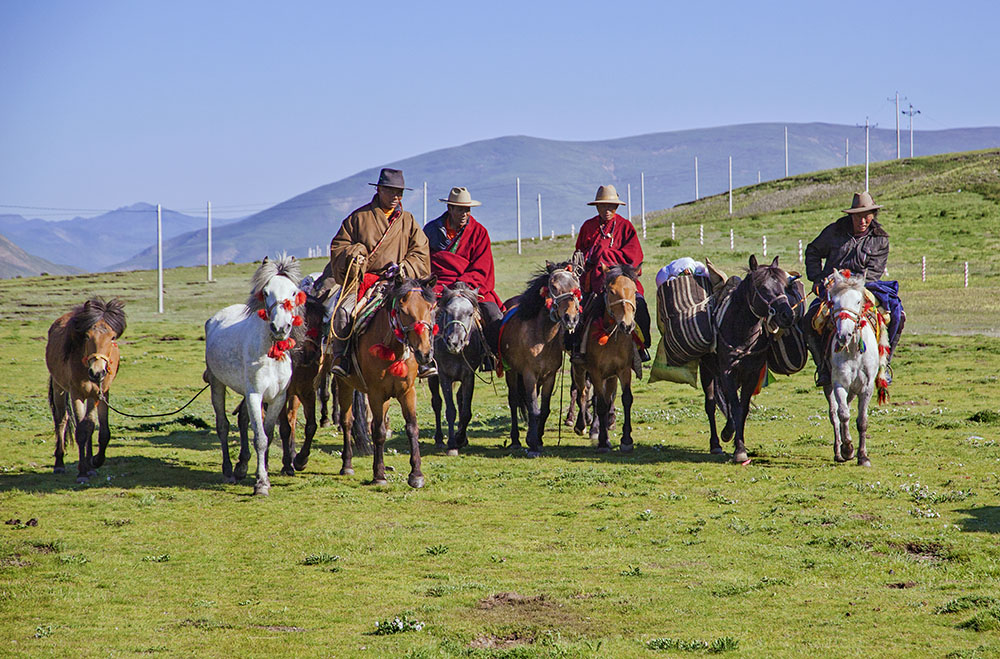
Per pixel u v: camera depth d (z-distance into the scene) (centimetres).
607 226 1655
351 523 1094
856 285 1319
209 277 6631
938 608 766
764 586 841
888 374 1404
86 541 1016
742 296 1390
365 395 1445
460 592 836
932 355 2781
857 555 931
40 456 1542
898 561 904
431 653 688
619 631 739
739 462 1403
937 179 8700
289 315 1191
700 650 689
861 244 1463
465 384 1593
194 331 4109
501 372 1608
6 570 916
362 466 1449
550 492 1245
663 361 1595
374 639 729
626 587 848
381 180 1405
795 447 1530
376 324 1266
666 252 5934
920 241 5897
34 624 768
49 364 1380
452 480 1326
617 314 1443
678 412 1991
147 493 1247
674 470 1369
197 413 2103
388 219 1411
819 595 814
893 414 1838
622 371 1530
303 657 692
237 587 869
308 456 1415
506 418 2009
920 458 1405
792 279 1386
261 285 1225
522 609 796
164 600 831
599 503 1173
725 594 822
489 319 1617
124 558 957
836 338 1302
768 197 10106
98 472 1395
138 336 3906
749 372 1442
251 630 754
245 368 1244
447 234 1655
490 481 1318
